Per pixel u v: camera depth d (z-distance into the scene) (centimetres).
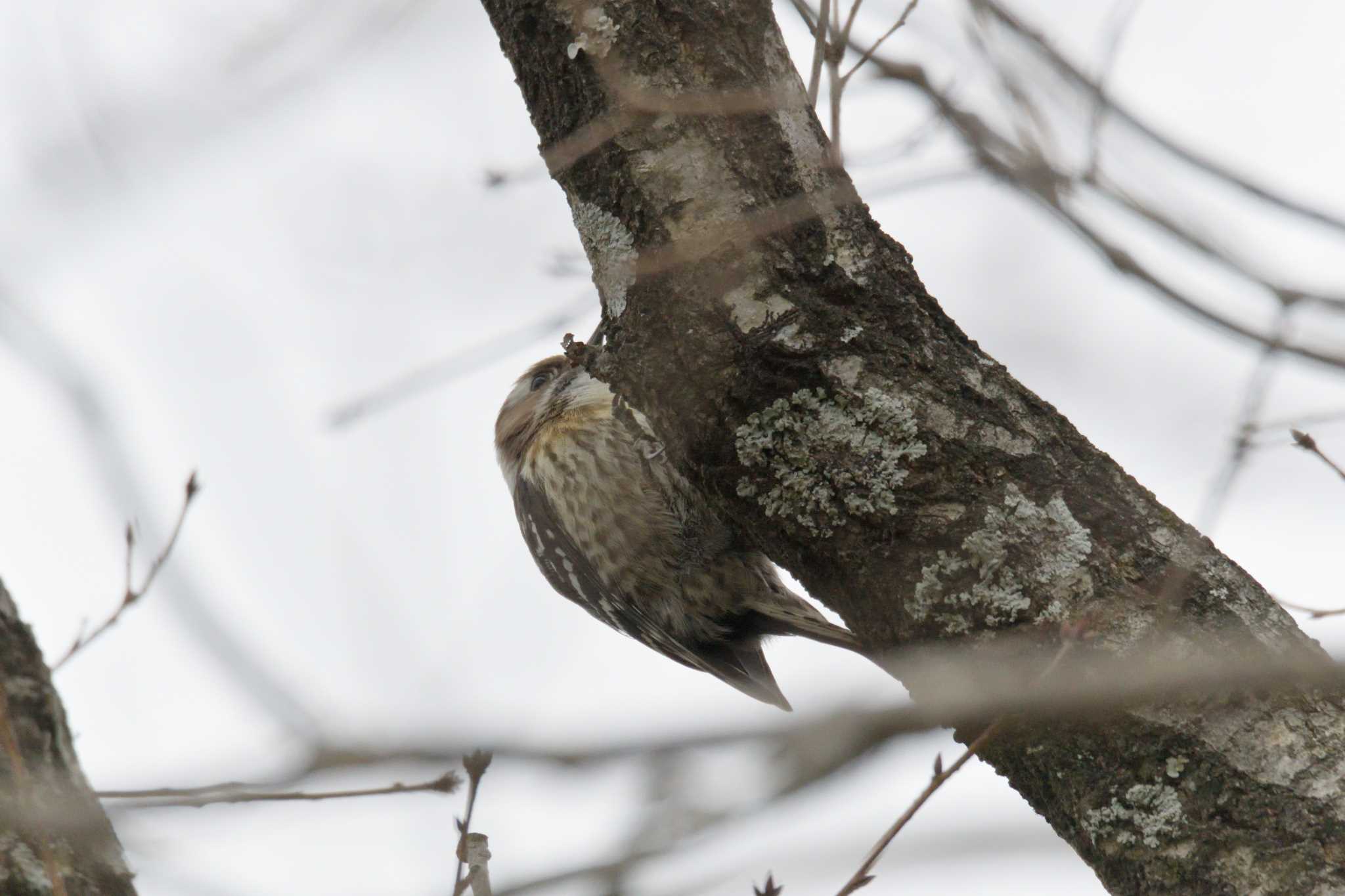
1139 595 523
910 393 566
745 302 589
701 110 602
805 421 575
